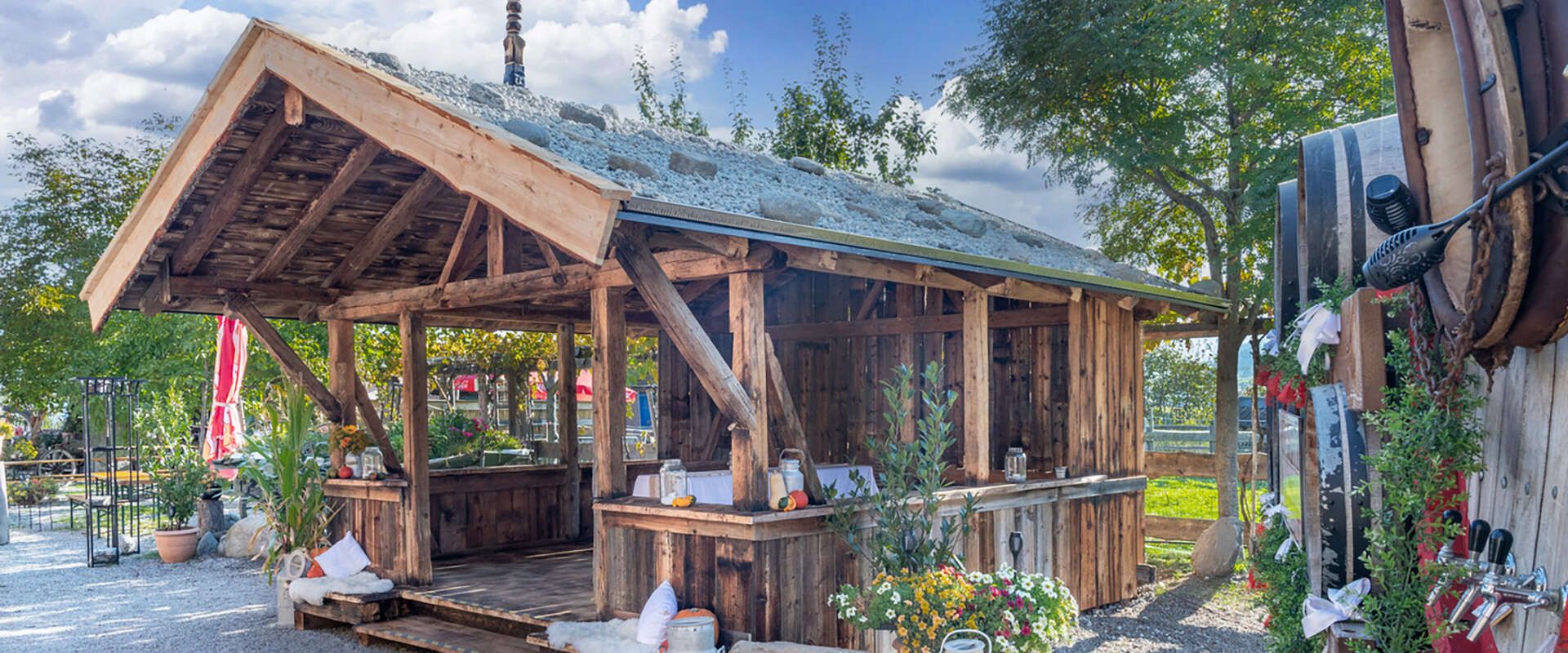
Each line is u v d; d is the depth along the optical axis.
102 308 7.76
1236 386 10.29
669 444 10.32
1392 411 2.63
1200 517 13.00
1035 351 8.67
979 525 6.90
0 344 18.25
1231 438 10.24
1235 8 9.71
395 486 7.48
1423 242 1.85
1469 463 2.40
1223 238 10.88
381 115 5.50
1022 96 10.92
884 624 5.22
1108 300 8.41
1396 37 2.16
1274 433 5.00
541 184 4.70
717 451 10.06
